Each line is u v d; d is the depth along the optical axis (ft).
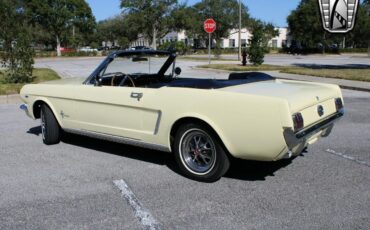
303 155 18.81
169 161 18.20
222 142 14.44
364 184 15.02
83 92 18.39
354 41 231.09
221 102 14.11
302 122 13.58
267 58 138.82
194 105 14.75
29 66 48.03
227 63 95.35
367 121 26.78
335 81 49.21
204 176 15.30
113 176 16.33
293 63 98.02
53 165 17.88
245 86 15.72
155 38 205.46
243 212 12.78
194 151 15.52
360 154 18.99
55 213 12.97
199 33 232.32
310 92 15.08
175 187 14.99
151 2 199.72
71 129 19.66
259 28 83.15
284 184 15.12
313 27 195.52
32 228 12.01
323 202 13.42
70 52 180.86
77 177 16.26
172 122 15.44
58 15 183.42
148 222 12.25
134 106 16.48
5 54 46.78
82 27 210.79
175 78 20.80
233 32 247.91
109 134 17.92
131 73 19.40
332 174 16.16
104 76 18.85
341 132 23.53
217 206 13.28
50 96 20.07
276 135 13.19
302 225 11.84
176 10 204.03
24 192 14.75
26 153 19.83
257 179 15.70
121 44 246.47
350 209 12.85
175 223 12.14
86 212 13.01
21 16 48.80
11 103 35.94
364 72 59.77
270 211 12.82
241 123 13.76
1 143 21.83
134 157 18.89
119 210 13.11
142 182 15.58
